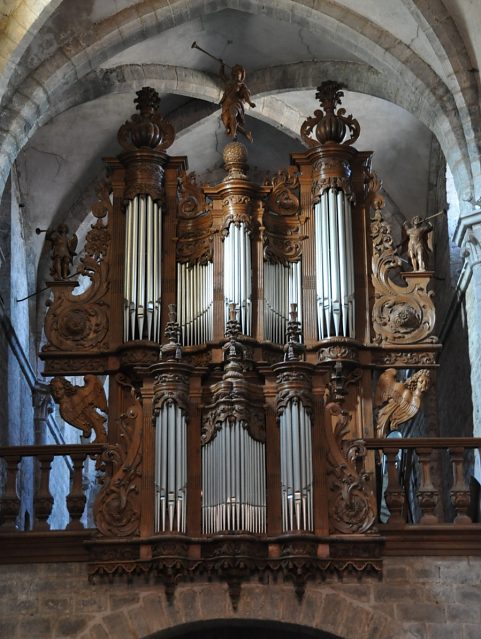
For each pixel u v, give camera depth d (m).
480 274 24.98
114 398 24.78
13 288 28.59
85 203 30.84
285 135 31.00
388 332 25.14
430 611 21.67
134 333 24.91
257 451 22.20
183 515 21.86
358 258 25.70
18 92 25.16
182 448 22.16
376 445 22.83
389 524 22.16
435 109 25.92
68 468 34.19
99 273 25.59
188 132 30.38
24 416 29.38
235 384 22.42
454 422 28.59
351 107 29.61
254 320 25.11
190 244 25.88
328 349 24.78
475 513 27.23
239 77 26.73
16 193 29.58
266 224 25.81
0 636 21.59
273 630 23.11
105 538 21.89
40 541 22.06
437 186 30.19
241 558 21.56
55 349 24.98
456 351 28.39
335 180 25.91
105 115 29.50
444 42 25.31
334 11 26.06
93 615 21.70
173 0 25.81
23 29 24.38
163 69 28.50
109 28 25.70
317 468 22.17
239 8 26.30
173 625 21.62
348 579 21.83
